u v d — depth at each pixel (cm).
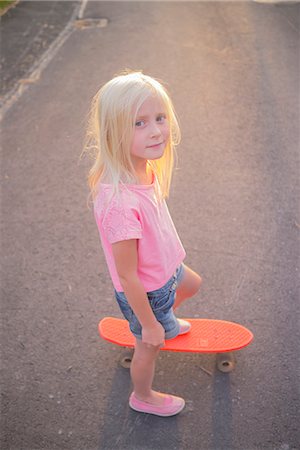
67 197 409
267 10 740
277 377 270
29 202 406
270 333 293
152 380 270
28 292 329
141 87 188
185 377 275
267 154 438
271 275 329
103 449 245
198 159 438
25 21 770
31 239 370
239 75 564
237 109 503
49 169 443
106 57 635
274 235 359
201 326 284
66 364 285
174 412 256
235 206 386
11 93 570
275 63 585
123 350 291
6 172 442
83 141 477
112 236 191
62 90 568
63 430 254
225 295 317
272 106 504
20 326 307
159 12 773
